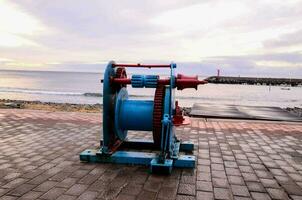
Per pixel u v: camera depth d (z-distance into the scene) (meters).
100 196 4.18
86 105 22.16
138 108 5.68
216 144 6.93
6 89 56.19
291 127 8.99
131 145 6.50
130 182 4.66
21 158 5.75
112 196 4.18
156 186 4.53
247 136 7.76
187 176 4.93
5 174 4.93
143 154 5.58
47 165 5.37
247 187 4.55
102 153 5.50
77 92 49.56
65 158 5.77
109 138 5.71
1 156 5.86
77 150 6.30
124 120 5.70
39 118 9.95
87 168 5.24
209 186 4.55
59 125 8.88
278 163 5.64
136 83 5.44
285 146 6.82
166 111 5.13
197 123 9.48
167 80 5.43
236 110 13.22
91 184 4.57
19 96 39.47
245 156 6.04
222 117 10.91
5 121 9.38
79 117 10.24
